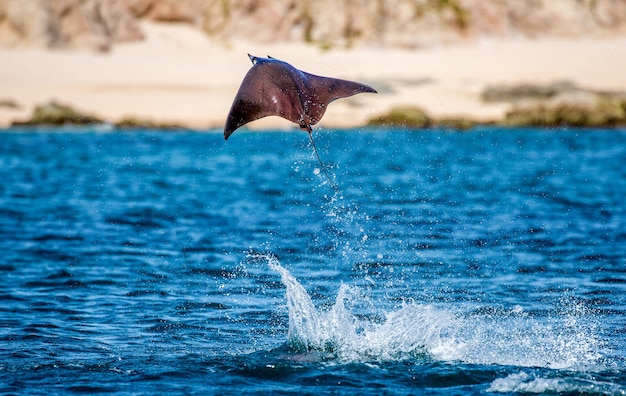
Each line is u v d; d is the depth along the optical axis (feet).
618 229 212.02
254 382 106.32
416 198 275.59
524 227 216.33
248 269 170.30
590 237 201.05
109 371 109.91
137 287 155.02
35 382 105.50
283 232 211.41
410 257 180.86
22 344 120.37
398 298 147.13
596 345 120.47
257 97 120.16
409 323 126.11
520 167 380.17
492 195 282.36
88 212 247.09
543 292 150.51
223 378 107.65
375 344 119.24
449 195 282.97
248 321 134.10
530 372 108.68
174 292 151.84
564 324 130.82
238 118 119.44
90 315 136.36
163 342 122.72
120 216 239.09
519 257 179.73
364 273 166.40
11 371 109.19
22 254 182.39
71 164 397.80
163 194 291.58
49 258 178.70
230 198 280.10
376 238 202.08
